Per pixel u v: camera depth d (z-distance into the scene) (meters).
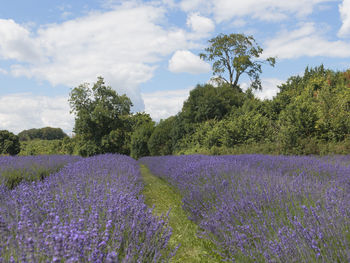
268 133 16.56
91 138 34.69
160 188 7.41
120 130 36.34
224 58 37.00
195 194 4.73
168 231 2.91
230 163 6.71
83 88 38.00
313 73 26.80
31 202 2.92
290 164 7.38
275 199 3.65
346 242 2.32
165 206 5.40
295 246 2.41
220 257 3.13
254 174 5.33
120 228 2.51
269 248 2.57
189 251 3.30
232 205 3.66
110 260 1.75
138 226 2.68
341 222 2.65
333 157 9.59
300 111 13.87
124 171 7.09
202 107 23.34
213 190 4.68
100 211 2.93
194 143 21.34
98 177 5.59
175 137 23.86
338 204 3.00
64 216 2.71
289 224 2.94
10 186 6.00
